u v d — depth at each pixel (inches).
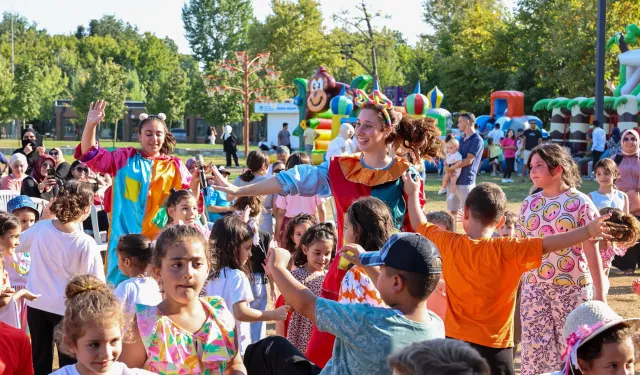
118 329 133.7
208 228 287.3
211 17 3631.9
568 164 209.5
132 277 201.6
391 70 2503.7
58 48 4498.0
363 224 163.3
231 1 3617.1
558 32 1622.8
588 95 1601.9
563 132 1220.5
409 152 199.8
